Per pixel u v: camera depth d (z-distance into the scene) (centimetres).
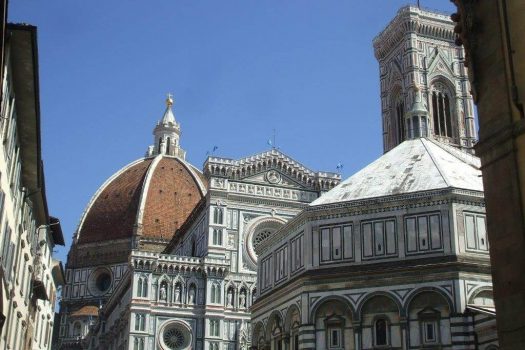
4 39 2869
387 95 15325
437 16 14850
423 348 5056
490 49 2523
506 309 2283
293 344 5828
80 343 18075
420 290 5200
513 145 2352
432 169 6028
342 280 5509
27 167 4991
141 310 10725
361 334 5312
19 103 4162
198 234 12412
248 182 11962
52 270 8581
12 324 5103
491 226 2405
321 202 6103
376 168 6506
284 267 6362
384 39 15612
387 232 5553
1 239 3956
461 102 14488
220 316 11031
